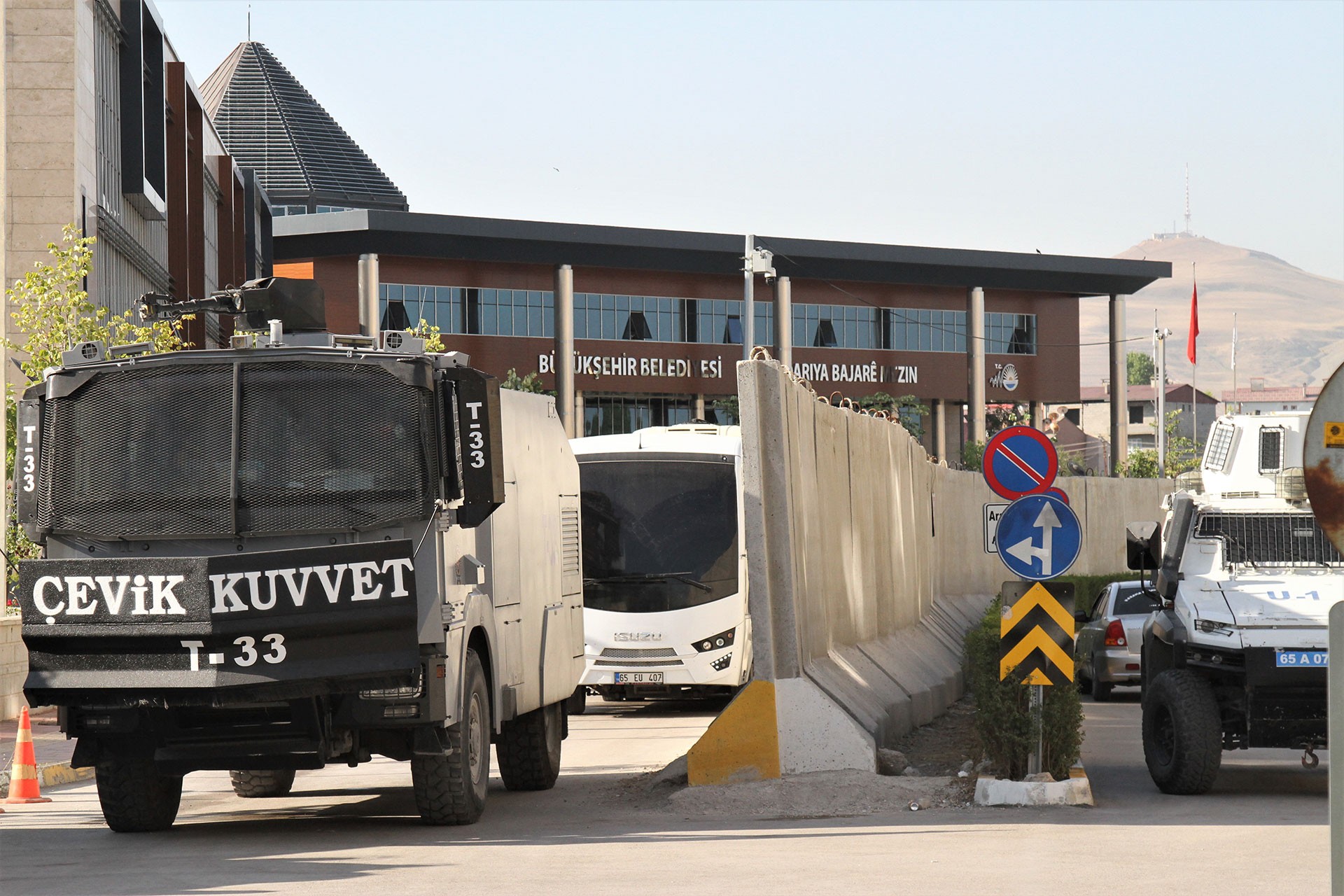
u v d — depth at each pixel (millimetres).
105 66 102500
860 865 24078
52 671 26234
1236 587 34969
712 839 27359
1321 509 14633
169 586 25812
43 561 26312
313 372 26906
